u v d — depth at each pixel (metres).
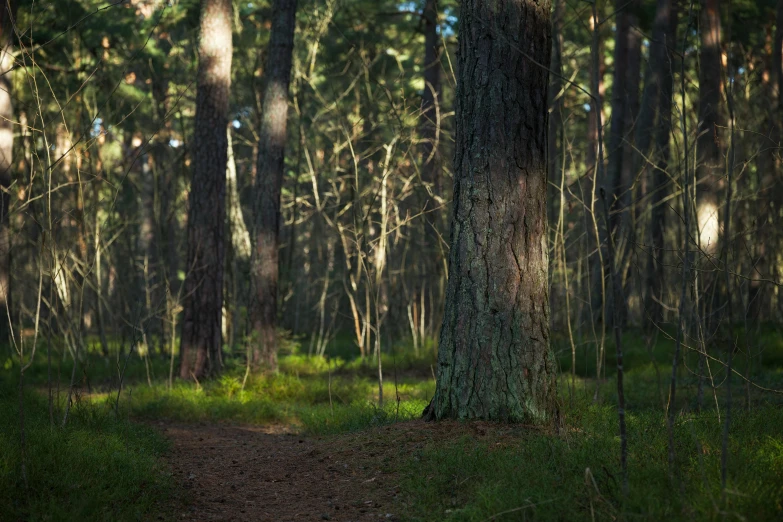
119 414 7.73
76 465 4.83
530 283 5.71
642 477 4.20
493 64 5.76
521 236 5.70
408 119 11.83
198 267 12.20
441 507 4.35
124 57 16.75
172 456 6.43
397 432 5.91
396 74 18.44
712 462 4.36
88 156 11.63
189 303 12.20
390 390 10.75
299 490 5.10
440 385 5.96
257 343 12.62
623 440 3.87
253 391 10.75
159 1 16.05
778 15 10.04
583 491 4.06
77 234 11.50
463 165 5.86
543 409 5.65
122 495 4.48
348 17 17.64
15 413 6.43
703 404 7.57
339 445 6.04
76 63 14.66
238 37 18.12
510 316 5.66
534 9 5.82
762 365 10.57
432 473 4.87
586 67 16.72
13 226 10.34
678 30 17.67
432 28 17.22
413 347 16.17
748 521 3.48
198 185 12.33
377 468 5.25
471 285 5.76
